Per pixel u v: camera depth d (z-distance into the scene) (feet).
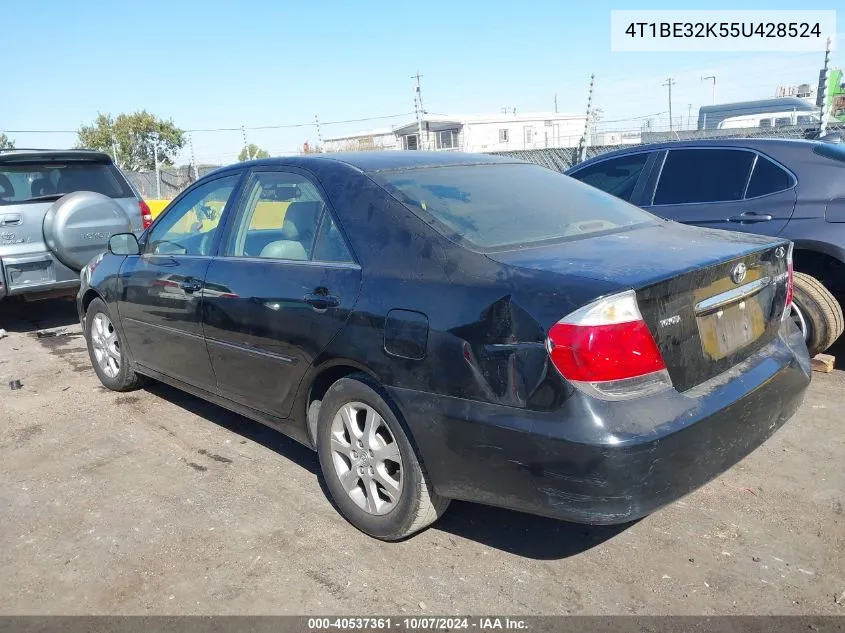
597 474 7.68
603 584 9.24
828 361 16.53
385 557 10.02
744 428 8.95
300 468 13.00
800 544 9.94
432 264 9.22
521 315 8.10
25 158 24.00
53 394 17.69
